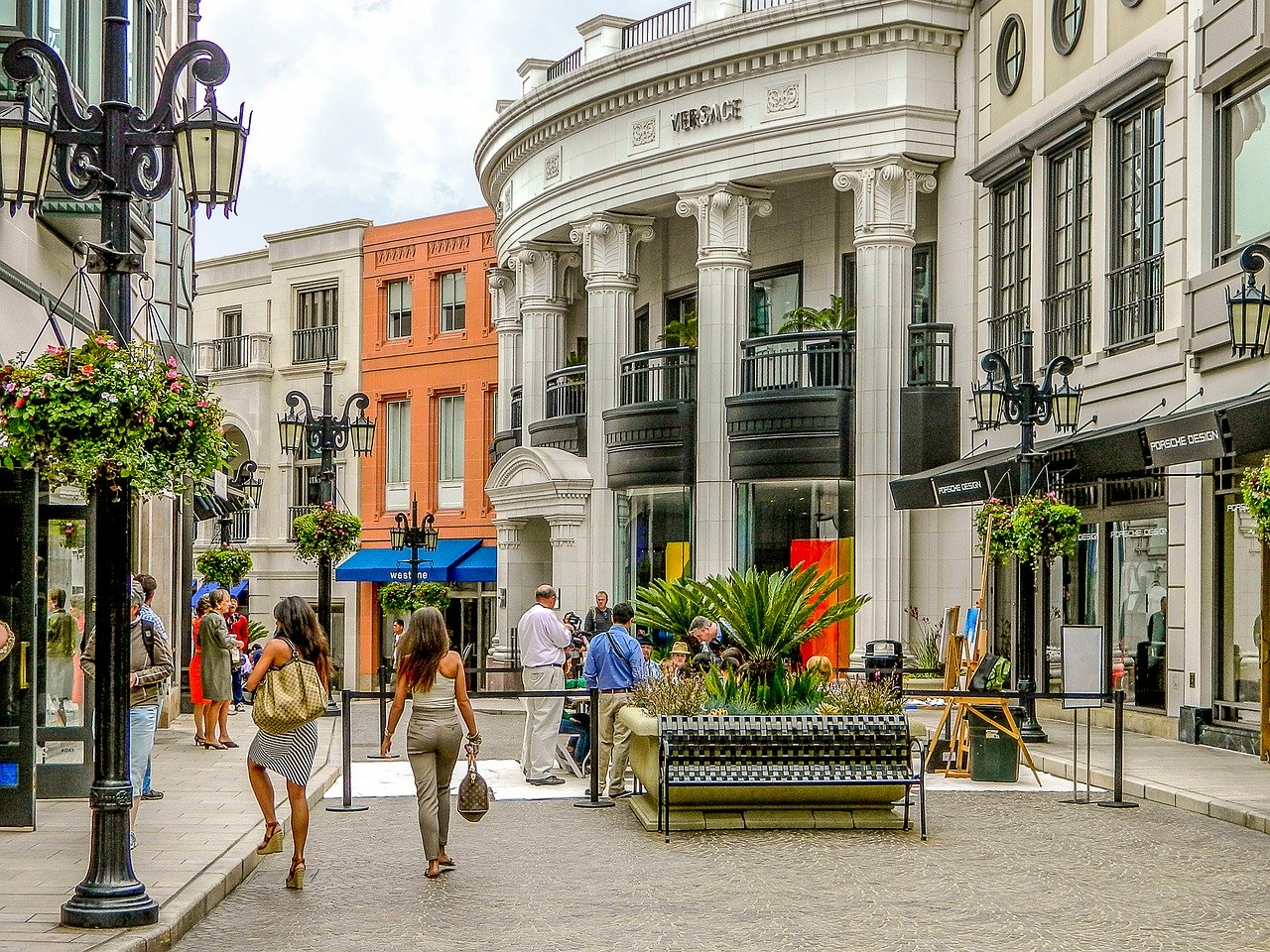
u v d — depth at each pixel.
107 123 9.09
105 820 8.67
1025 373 19.20
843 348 27.73
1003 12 25.56
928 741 16.80
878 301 27.05
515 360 37.62
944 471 23.64
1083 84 22.75
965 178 26.81
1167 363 19.97
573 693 14.84
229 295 48.31
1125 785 15.14
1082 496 22.31
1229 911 9.44
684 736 12.61
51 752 13.77
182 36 25.33
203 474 9.12
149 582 13.27
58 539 13.66
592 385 31.92
